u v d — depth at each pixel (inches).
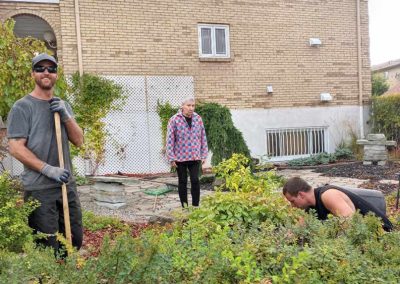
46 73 147.0
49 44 550.3
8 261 101.4
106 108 493.7
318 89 612.7
